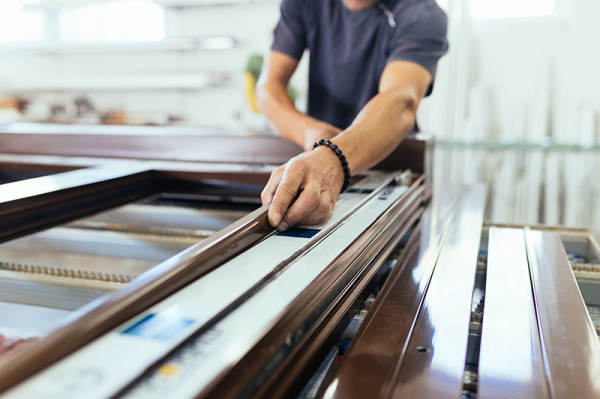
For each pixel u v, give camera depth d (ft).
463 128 9.36
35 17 13.44
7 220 2.65
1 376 0.99
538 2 9.64
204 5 11.68
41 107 12.86
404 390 1.38
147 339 1.19
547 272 2.39
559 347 1.65
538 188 8.07
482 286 2.58
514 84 9.74
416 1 4.58
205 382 1.05
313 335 1.53
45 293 2.56
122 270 3.04
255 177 3.92
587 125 8.96
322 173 2.45
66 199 3.04
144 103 12.56
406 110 3.55
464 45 9.25
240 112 11.59
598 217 7.90
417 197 3.43
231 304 1.40
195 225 3.74
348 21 4.89
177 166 4.22
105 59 12.82
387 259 2.49
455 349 1.61
